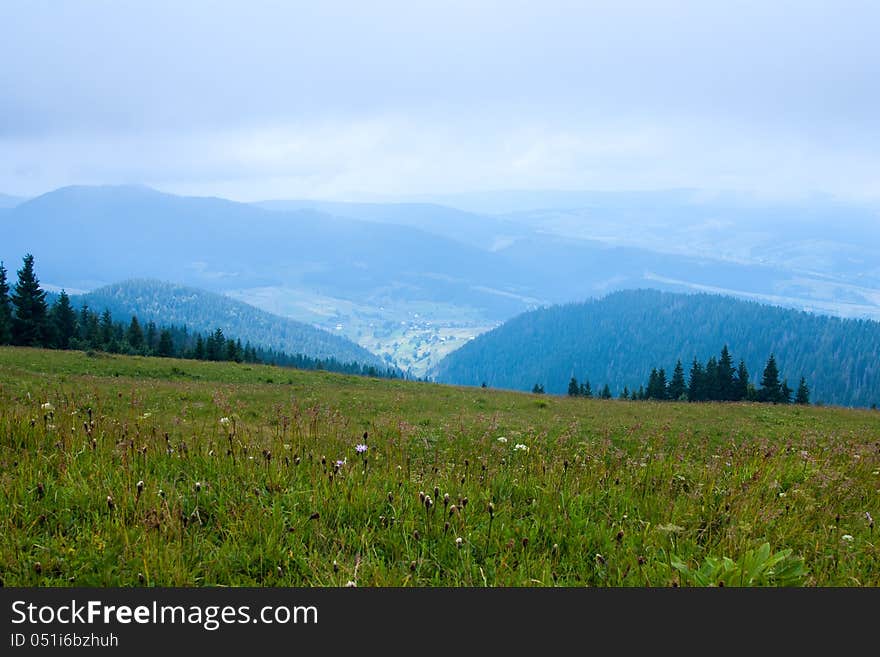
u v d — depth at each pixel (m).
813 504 7.51
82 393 20.95
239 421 14.87
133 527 5.64
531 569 5.43
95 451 7.65
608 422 25.64
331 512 6.34
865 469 10.04
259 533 5.75
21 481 6.37
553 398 50.53
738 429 25.70
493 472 8.04
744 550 5.86
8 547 5.22
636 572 5.43
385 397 36.41
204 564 5.34
